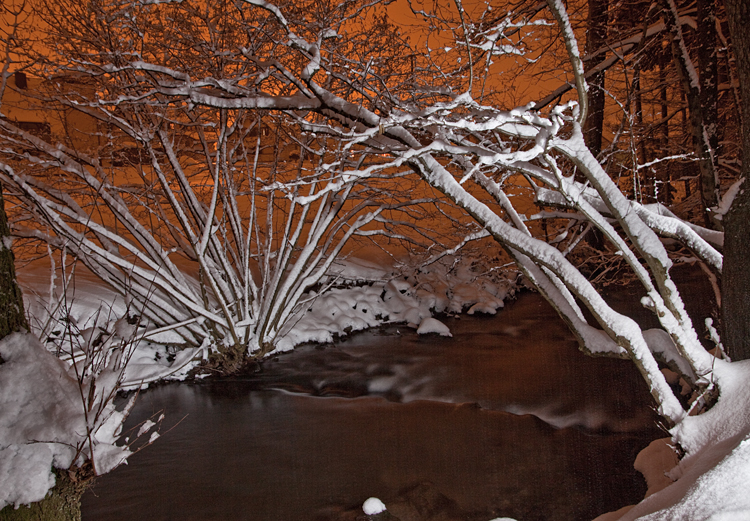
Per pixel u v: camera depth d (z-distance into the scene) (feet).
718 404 10.65
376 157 30.12
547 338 32.24
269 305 27.45
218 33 22.86
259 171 31.63
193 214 27.12
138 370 25.25
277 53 23.24
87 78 22.63
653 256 11.43
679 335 11.56
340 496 16.03
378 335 33.30
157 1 14.85
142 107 24.14
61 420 8.80
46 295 24.63
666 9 23.72
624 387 24.32
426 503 15.49
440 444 19.27
